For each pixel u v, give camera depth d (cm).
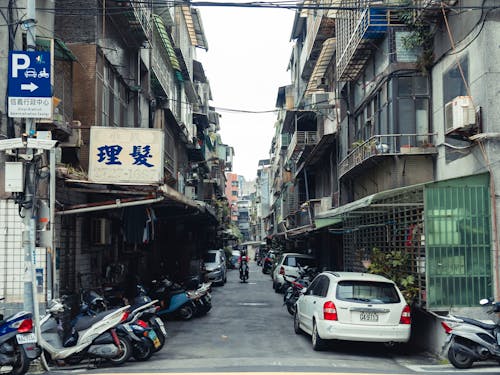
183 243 2811
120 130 1109
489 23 1009
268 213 7944
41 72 796
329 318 952
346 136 1964
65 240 1139
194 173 3184
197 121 3406
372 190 1667
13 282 936
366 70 1708
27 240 796
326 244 2603
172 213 1794
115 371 775
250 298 2062
